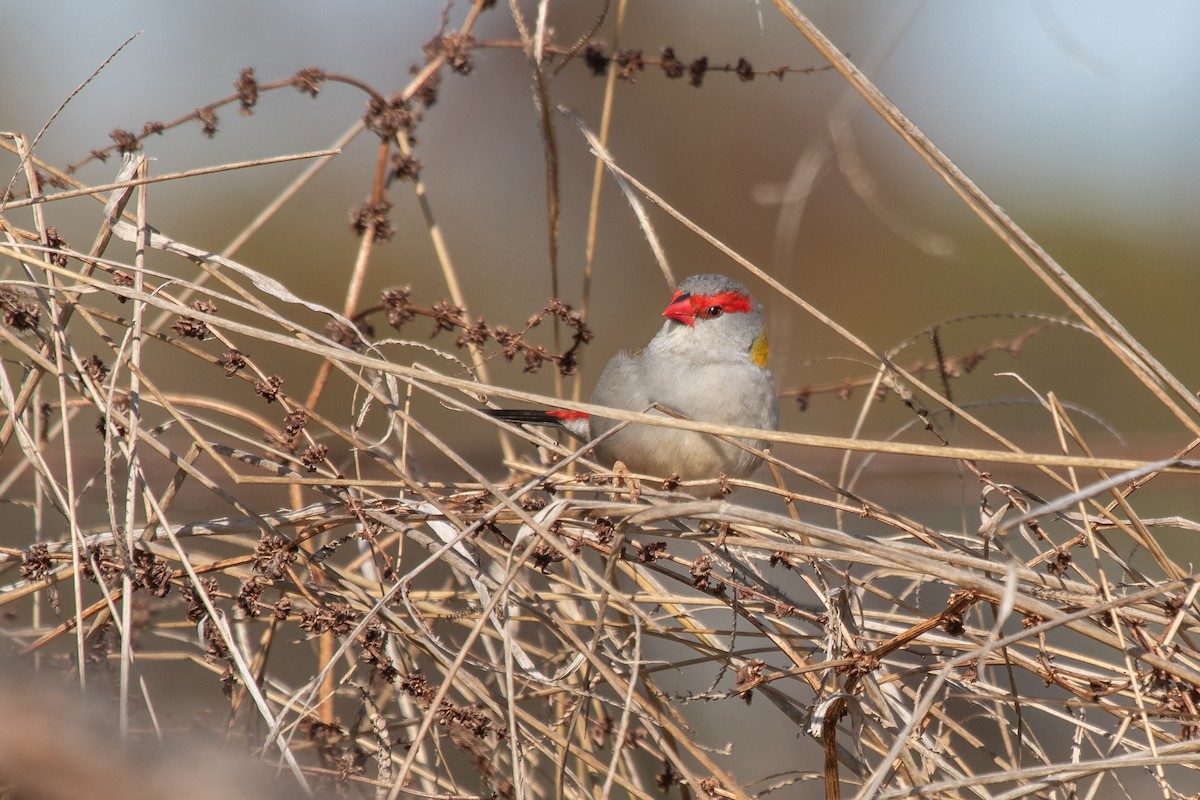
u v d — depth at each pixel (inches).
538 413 305.3
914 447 187.2
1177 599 203.9
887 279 862.5
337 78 295.1
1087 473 276.7
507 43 312.2
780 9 213.9
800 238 871.1
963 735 216.7
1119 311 860.6
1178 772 283.7
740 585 225.6
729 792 204.5
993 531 210.7
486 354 317.4
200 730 220.1
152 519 217.0
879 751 219.8
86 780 119.6
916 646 228.5
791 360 755.4
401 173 309.7
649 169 879.1
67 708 129.2
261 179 845.2
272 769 177.8
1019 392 716.0
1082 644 307.1
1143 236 935.7
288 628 322.7
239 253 807.1
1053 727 290.2
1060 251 916.6
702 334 287.9
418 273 833.5
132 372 210.7
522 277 848.3
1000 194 978.1
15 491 320.5
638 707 205.6
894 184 885.2
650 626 228.5
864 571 290.0
